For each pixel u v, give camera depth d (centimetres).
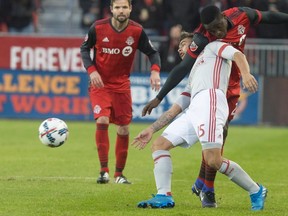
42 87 6281
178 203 2788
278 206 2752
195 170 3766
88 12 7425
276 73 6222
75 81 6244
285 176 3606
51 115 6297
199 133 2500
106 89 3391
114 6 3309
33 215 2520
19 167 3797
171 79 2566
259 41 6253
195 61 2570
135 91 6191
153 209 2602
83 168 3791
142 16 6906
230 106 2778
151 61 3394
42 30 7769
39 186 3166
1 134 5344
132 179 3459
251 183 2603
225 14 2728
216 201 2842
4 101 6334
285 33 6650
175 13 6744
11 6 7419
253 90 2420
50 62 6247
